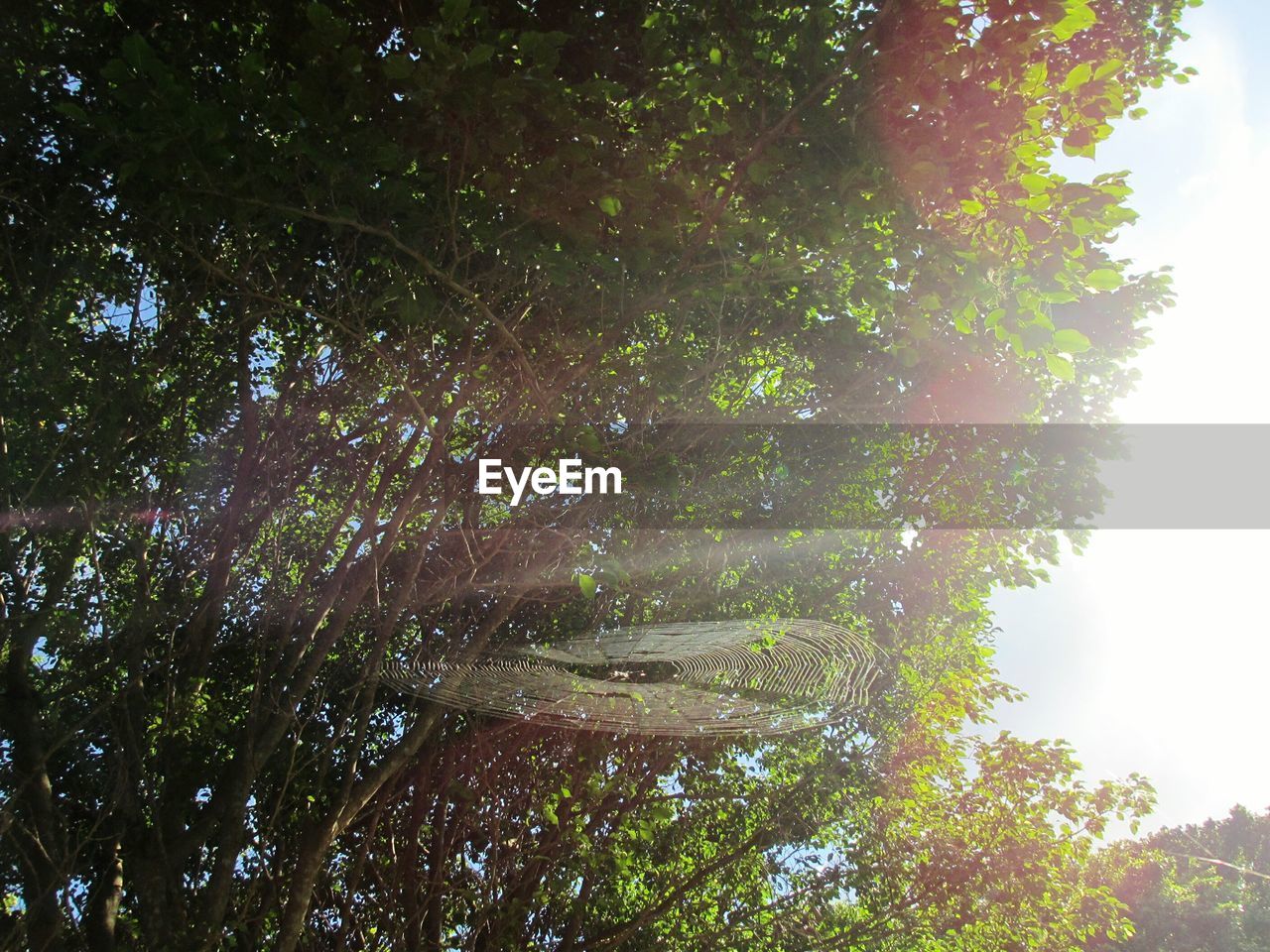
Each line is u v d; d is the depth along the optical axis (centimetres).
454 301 735
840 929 1058
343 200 635
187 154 546
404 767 962
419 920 911
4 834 630
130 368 766
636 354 791
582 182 601
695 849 1076
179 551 852
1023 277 600
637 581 911
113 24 721
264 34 701
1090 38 860
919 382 840
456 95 541
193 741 765
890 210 603
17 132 722
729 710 748
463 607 919
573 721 738
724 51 666
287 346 887
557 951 977
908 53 587
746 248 673
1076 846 1105
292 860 889
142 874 654
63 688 724
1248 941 3009
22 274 726
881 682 1000
